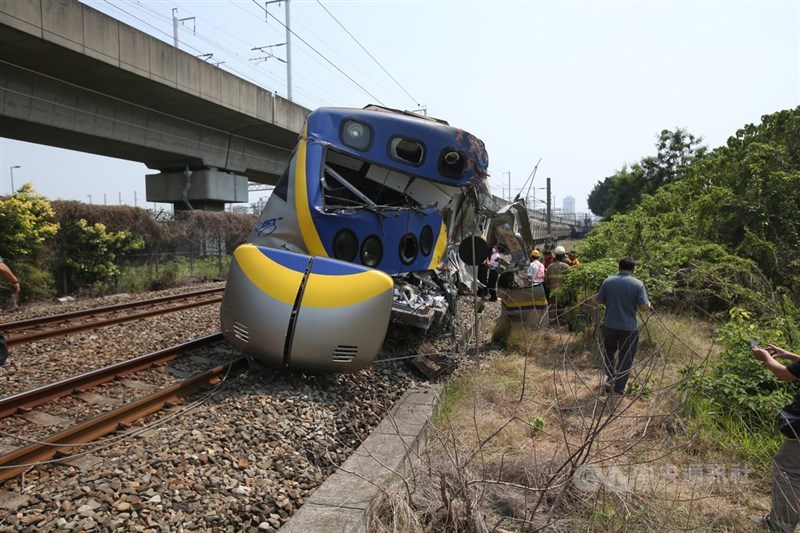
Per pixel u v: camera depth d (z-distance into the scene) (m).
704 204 14.48
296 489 3.94
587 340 8.84
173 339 8.88
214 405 5.23
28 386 6.37
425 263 8.34
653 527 3.45
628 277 6.72
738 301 10.66
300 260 5.84
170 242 20.62
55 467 4.08
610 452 4.57
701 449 4.77
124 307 12.21
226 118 27.25
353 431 5.14
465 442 4.80
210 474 3.91
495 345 9.27
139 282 18.12
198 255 22.41
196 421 4.81
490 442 4.93
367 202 7.61
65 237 16.38
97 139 23.66
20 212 14.33
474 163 8.59
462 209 9.38
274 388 5.76
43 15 17.31
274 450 4.43
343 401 5.69
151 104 24.62
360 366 5.81
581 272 9.54
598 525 3.45
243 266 5.93
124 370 6.62
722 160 16.67
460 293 10.25
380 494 3.72
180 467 3.92
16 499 3.54
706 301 11.15
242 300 5.80
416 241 8.09
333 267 5.77
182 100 24.00
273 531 3.38
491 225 11.29
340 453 4.74
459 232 9.84
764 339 6.28
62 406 5.57
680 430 5.08
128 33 20.31
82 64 19.50
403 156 8.23
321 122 7.61
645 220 13.34
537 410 5.78
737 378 5.66
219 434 4.49
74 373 6.92
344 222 7.12
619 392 6.15
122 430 4.93
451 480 3.85
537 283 9.47
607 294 6.80
